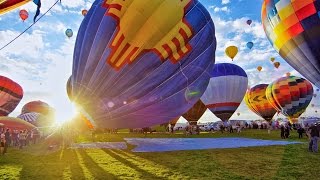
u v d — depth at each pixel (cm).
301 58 1883
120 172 924
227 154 1359
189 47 1566
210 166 1027
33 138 2355
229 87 3694
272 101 3962
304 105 3725
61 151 1546
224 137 2814
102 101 1498
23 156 1388
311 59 1820
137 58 1462
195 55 1606
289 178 831
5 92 3747
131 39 1452
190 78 1617
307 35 1767
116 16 1473
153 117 1630
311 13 1717
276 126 5372
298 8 1766
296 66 1977
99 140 2450
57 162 1152
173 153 1414
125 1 1480
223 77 3706
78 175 883
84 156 1330
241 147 1670
